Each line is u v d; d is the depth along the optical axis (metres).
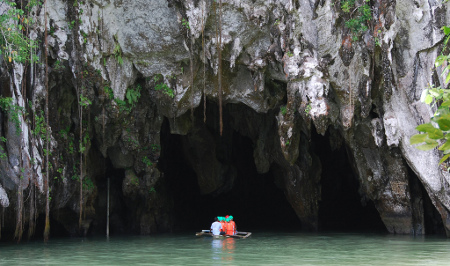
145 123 19.33
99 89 17.11
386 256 11.16
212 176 22.73
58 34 16.12
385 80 16.77
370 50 16.50
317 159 21.56
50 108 16.81
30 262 10.22
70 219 18.09
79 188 17.89
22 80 14.77
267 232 19.89
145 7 17.50
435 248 12.98
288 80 17.34
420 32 16.27
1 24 13.40
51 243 14.93
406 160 17.23
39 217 17.88
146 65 18.09
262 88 18.06
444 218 16.55
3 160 14.43
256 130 21.64
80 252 12.30
